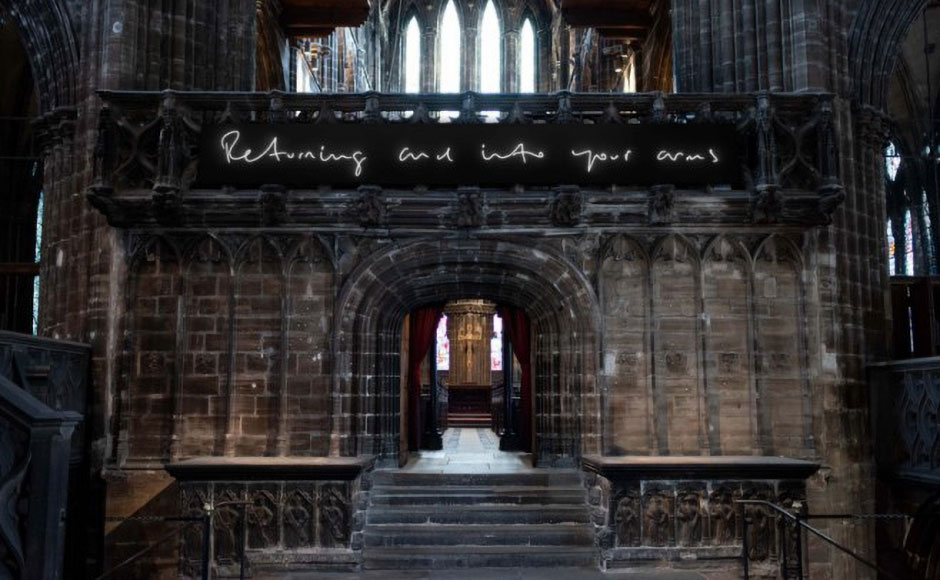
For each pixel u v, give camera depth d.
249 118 16.45
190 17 17.41
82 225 16.61
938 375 14.42
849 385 16.36
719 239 16.28
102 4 16.95
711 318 16.22
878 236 17.59
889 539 16.27
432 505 15.80
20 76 25.53
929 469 14.68
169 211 15.73
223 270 16.25
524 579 13.37
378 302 16.70
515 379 28.36
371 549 14.51
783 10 17.02
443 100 16.36
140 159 16.05
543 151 16.08
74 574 15.49
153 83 16.77
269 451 15.90
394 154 16.08
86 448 15.77
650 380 16.06
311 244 16.30
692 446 15.98
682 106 16.31
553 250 16.31
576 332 16.42
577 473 16.34
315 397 16.09
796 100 16.11
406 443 19.88
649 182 16.08
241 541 12.66
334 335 16.16
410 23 49.31
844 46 17.25
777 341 16.19
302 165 15.98
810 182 16.19
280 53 24.05
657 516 13.92
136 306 16.17
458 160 16.06
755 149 16.23
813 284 16.23
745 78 17.27
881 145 17.95
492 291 17.62
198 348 16.11
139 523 15.63
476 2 49.19
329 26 24.19
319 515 13.96
